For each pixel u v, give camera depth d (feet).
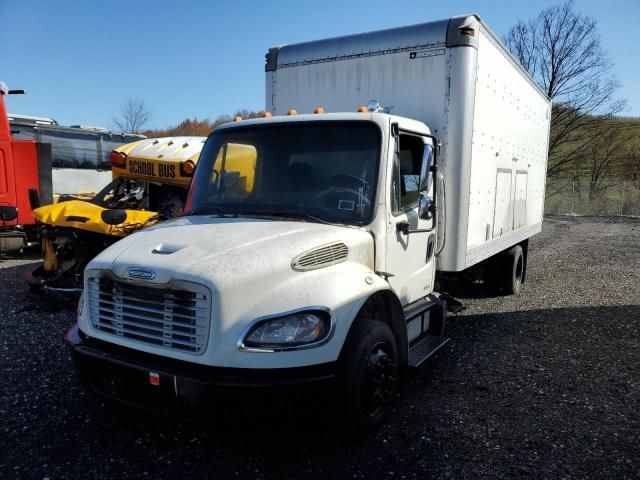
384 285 12.48
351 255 12.49
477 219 20.03
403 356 13.65
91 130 51.39
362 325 11.80
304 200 13.83
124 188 27.91
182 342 10.47
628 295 29.60
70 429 12.89
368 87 19.02
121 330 11.34
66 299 22.47
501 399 15.31
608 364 18.39
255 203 14.19
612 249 51.06
